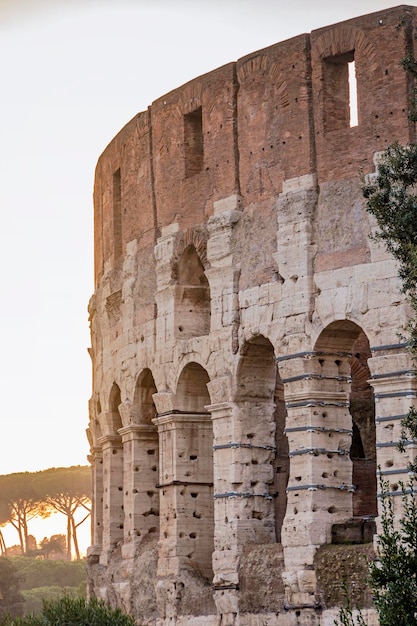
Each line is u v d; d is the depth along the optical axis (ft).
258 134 289.74
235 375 289.94
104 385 341.82
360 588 262.06
